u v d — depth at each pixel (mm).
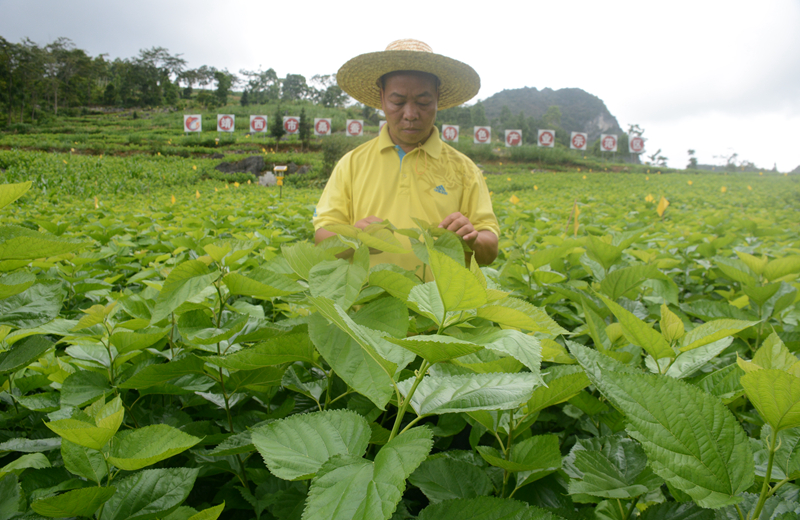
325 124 53031
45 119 80000
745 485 805
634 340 1209
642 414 875
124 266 3152
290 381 1486
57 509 840
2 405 1673
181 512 1000
